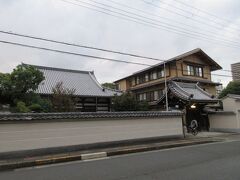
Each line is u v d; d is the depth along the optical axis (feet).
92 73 95.86
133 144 40.22
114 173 21.52
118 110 75.46
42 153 31.55
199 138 50.01
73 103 58.75
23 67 56.29
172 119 47.62
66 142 33.73
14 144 29.89
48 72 84.79
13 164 25.71
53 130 33.01
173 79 82.94
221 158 28.07
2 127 29.45
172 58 88.84
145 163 25.76
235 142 44.80
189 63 92.12
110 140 38.04
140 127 42.27
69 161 28.81
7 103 55.93
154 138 43.70
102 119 37.81
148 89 100.32
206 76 97.40
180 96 63.77
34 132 31.53
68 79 85.15
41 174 22.24
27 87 54.70
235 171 21.47
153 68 98.12
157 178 19.52
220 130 72.08
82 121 35.70
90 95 76.07
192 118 69.97
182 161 26.55
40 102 55.72
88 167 24.48
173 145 39.32
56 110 55.52
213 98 68.80
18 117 30.25
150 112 43.88
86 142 35.53
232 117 69.87
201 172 21.25
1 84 53.16
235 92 116.37
